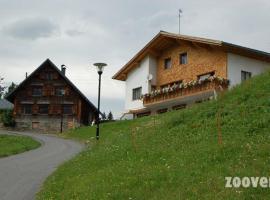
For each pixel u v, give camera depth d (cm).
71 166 2131
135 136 2425
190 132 2039
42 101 7506
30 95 7544
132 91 5291
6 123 7481
